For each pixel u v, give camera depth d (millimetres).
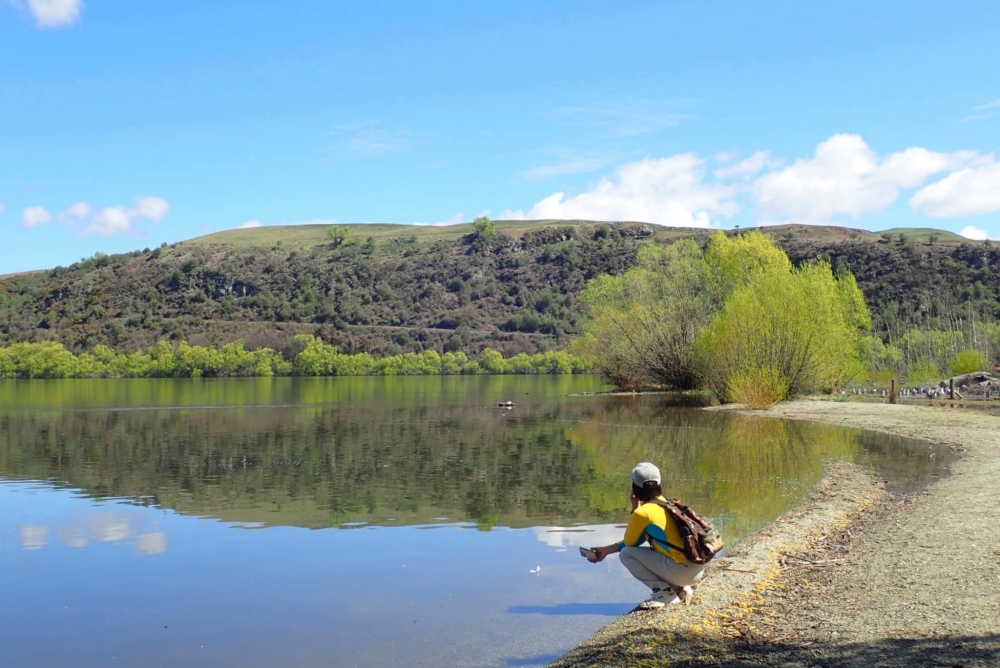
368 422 37344
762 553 11547
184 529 14977
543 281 136125
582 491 18531
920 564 10180
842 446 25016
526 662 8234
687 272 56000
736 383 41094
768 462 21844
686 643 7867
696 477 19406
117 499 18125
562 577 11469
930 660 6852
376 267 140875
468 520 15523
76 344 106000
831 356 42625
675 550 9000
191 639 9273
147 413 43469
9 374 92750
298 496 18219
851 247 104562
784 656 7352
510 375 103688
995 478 16922
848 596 9141
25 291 127688
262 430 33750
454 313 125812
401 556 12797
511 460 23703
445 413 42375
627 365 58781
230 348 98125
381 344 110250
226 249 147375
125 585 11469
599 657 7719
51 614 10234
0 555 13125
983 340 59938
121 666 8539
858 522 13734
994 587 8844
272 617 9977
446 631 9289
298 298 125000
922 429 28500
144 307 118625
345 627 9539
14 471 22406
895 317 80750
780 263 51438
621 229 162500
